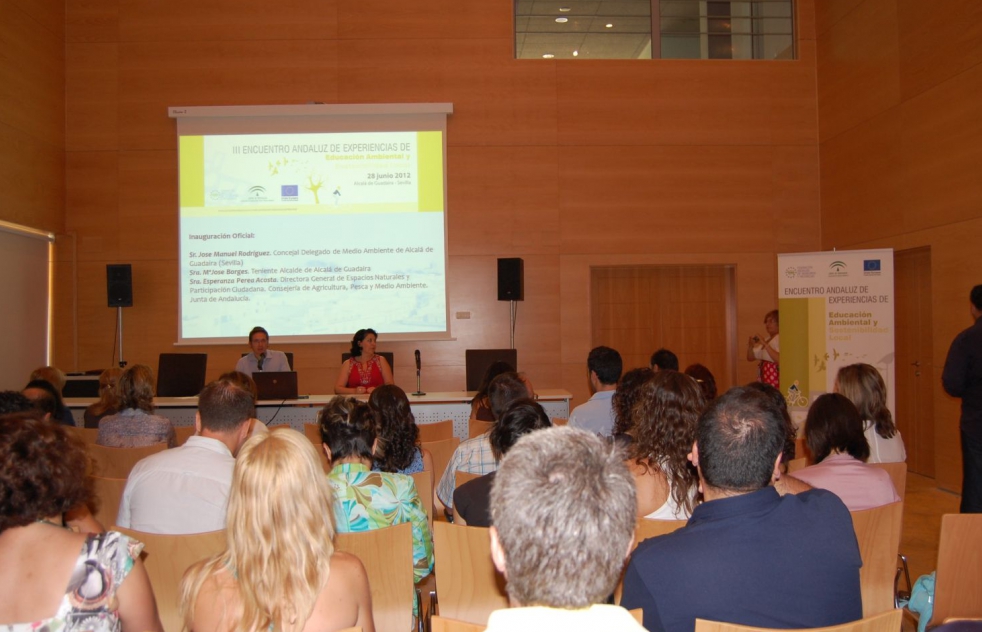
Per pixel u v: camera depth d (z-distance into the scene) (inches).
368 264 314.7
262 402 236.5
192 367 264.2
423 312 315.6
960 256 233.9
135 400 149.7
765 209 326.3
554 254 322.0
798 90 329.4
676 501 87.7
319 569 57.4
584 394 320.5
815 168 327.6
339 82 320.2
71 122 319.0
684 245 324.2
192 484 92.2
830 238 317.7
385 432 115.6
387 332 314.3
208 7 320.8
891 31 271.9
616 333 328.2
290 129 314.5
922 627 86.4
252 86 319.3
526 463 39.5
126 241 317.1
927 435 257.3
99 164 318.3
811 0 331.0
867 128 289.0
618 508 38.5
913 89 259.4
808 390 235.1
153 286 316.8
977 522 79.0
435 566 87.5
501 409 129.6
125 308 316.2
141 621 58.3
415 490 94.3
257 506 56.2
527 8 327.6
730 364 329.1
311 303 313.3
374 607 83.0
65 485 57.1
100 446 139.0
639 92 325.7
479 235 320.2
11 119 280.5
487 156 321.7
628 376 120.7
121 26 320.5
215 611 56.6
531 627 36.6
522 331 320.2
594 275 328.8
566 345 320.8
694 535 58.7
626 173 324.2
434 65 322.3
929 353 255.9
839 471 98.8
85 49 320.2
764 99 328.2
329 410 92.5
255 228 313.1
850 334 229.6
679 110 326.3
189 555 81.7
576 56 327.0
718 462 60.6
